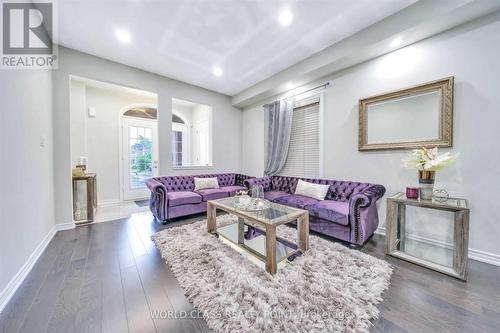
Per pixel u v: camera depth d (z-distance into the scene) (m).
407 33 2.15
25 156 1.79
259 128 4.60
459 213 1.66
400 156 2.50
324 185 3.06
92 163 4.27
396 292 1.48
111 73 3.16
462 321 1.21
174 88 3.90
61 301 1.38
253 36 2.54
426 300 1.39
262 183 3.79
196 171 4.30
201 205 3.45
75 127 3.72
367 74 2.75
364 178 2.83
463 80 2.04
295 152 3.85
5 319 1.22
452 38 2.09
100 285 1.56
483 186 1.95
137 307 1.33
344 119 3.03
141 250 2.16
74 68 2.84
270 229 1.70
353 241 2.22
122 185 4.67
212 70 3.50
